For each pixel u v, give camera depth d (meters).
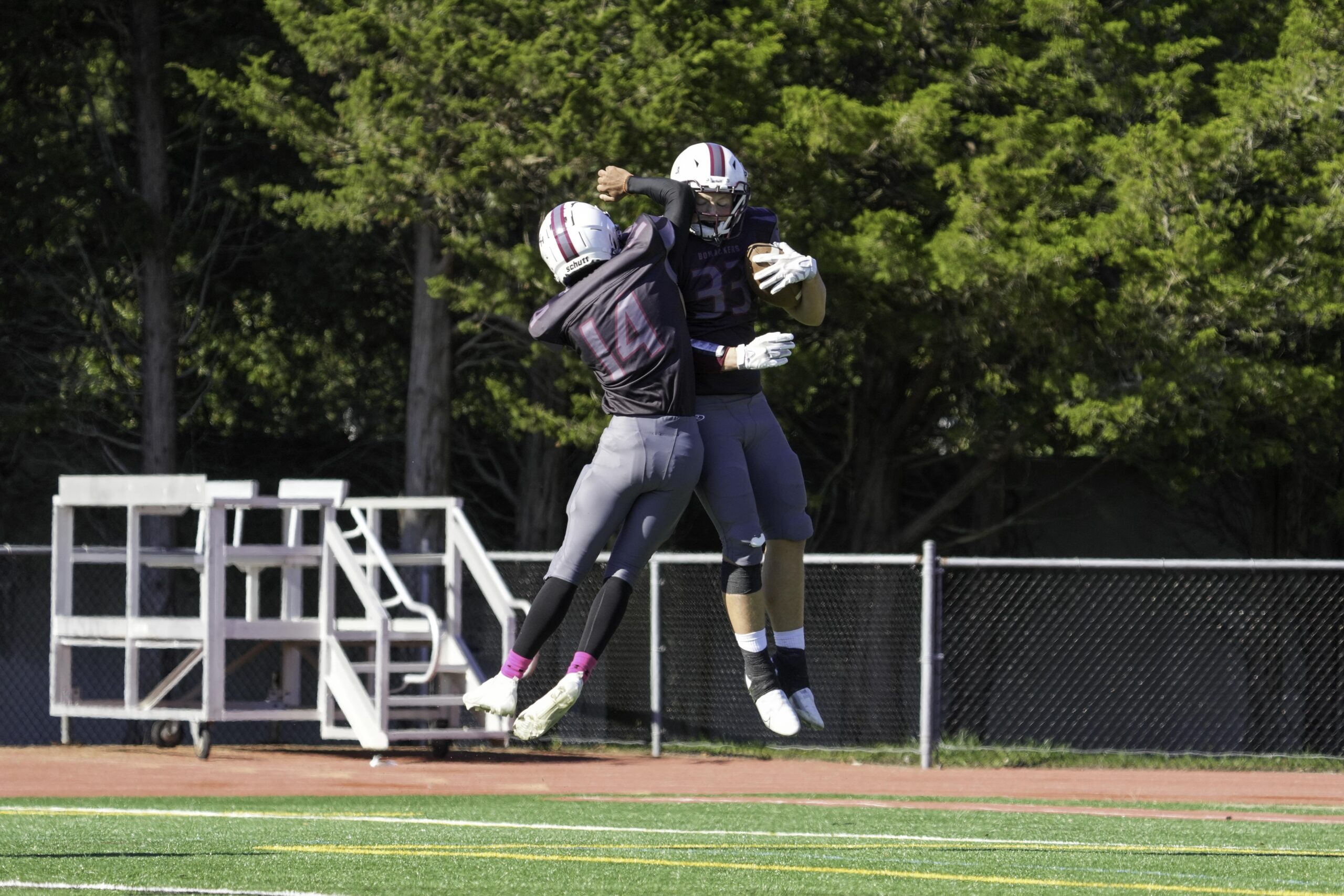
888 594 72.81
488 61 55.75
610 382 17.00
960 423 66.56
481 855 23.89
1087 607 76.69
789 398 64.38
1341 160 58.75
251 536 90.19
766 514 18.14
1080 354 59.69
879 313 60.97
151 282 79.56
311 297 82.94
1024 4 66.31
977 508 79.00
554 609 17.19
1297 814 38.09
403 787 43.41
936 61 65.56
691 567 74.12
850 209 61.66
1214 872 23.28
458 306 61.38
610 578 17.22
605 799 39.72
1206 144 57.66
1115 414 57.12
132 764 49.28
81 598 87.31
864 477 74.25
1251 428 67.44
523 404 63.34
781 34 58.03
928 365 69.19
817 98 56.47
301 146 62.06
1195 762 57.81
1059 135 60.25
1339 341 63.94
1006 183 57.78
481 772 48.78
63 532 53.91
